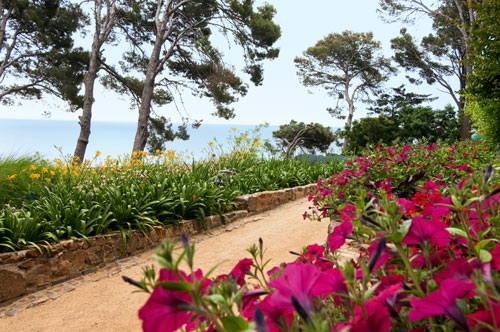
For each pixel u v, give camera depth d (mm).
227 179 8828
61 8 20359
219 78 19359
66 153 8312
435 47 29578
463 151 6477
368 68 34969
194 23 20609
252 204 8242
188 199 6887
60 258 4805
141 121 19750
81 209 5707
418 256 836
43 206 5766
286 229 6969
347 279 576
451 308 513
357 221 994
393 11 24844
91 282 4820
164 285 452
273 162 12172
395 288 590
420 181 3895
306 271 568
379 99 35500
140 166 8766
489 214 888
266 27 18969
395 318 642
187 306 487
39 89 23812
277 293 566
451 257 792
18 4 20672
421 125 21422
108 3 19922
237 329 487
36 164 8297
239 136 11852
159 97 23203
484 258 632
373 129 21188
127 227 5871
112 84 22781
